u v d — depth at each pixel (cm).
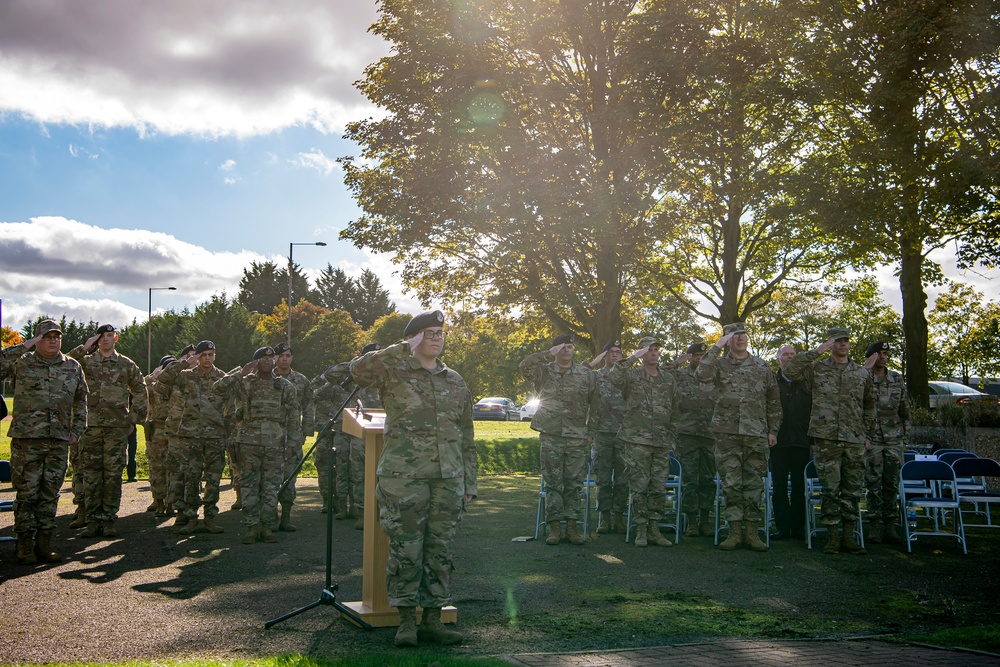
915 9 1767
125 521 1220
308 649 562
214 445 1122
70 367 920
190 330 6569
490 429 3991
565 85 2438
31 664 509
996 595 778
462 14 2420
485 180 2420
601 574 847
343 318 7656
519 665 512
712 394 1152
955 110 1873
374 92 2562
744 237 2992
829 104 2147
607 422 1176
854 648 577
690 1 2366
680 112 2366
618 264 2455
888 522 1108
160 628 612
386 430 591
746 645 580
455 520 595
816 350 1022
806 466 1054
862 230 2083
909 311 2395
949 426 1838
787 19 2031
